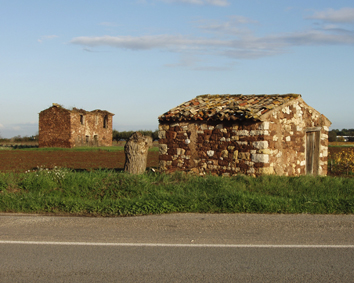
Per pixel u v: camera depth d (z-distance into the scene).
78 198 9.13
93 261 4.77
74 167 21.36
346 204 7.87
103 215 7.45
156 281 4.14
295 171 13.74
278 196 8.93
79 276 4.28
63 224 6.64
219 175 12.52
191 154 13.14
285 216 7.18
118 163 24.48
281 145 12.70
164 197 8.29
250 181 10.35
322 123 15.46
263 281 4.15
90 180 10.12
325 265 4.64
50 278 4.23
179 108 14.02
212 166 12.71
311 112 14.80
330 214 7.44
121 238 5.79
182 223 6.65
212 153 12.73
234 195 8.27
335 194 9.16
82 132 56.12
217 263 4.70
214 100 14.87
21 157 30.38
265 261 4.77
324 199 8.17
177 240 5.69
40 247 5.35
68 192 9.65
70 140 52.84
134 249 5.26
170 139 13.55
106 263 4.70
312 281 4.16
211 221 6.77
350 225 6.53
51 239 5.73
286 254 5.05
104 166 22.11
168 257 4.92
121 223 6.68
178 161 13.36
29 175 10.82
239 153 12.12
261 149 11.70
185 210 7.70
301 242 5.59
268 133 11.81
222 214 7.39
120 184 9.87
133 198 8.70
